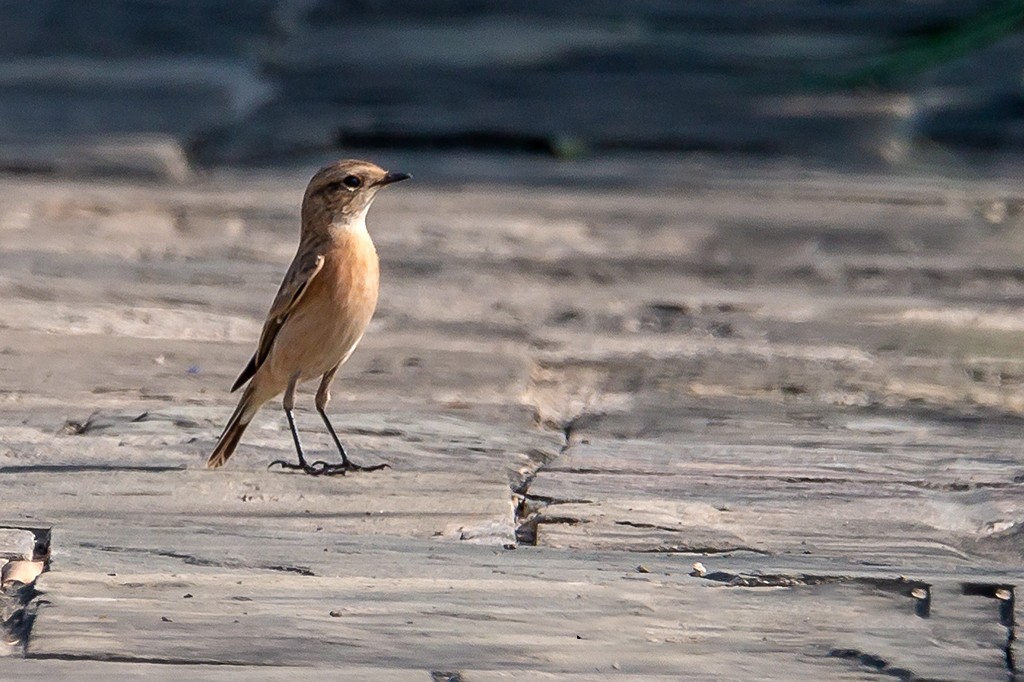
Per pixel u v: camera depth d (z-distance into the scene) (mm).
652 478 9453
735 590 7816
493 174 18250
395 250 14984
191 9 28094
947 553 8383
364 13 28812
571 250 15039
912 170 18562
